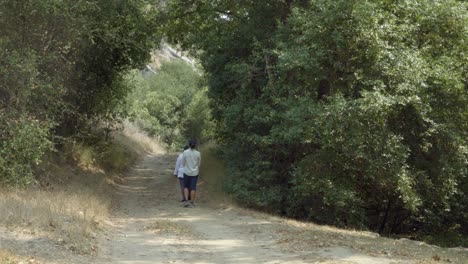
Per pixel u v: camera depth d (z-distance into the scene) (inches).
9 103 498.3
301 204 585.0
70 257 289.7
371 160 490.3
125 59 783.7
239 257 322.7
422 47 533.6
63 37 542.6
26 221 343.6
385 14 507.5
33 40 525.0
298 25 562.3
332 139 488.4
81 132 756.0
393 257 320.2
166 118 2096.5
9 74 485.1
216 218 490.9
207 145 1114.1
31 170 495.5
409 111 518.0
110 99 816.9
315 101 538.9
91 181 650.2
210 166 806.5
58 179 585.0
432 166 548.1
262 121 597.0
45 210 374.0
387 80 499.8
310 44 541.0
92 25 605.3
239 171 630.5
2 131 490.0
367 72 504.1
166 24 805.9
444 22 535.2
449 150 534.9
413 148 546.6
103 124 937.5
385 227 658.2
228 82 722.8
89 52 669.9
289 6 646.5
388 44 516.7
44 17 507.5
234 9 700.0
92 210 443.8
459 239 621.6
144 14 739.4
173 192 698.8
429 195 556.1
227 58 722.8
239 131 652.1
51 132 637.3
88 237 349.7
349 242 370.0
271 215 543.2
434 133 526.6
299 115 508.7
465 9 534.9
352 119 473.7
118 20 685.9
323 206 560.7
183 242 373.1
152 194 679.7
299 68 534.9
